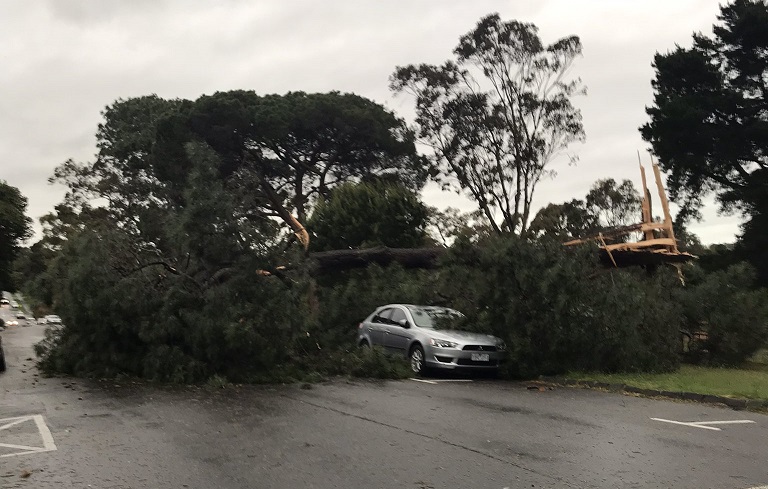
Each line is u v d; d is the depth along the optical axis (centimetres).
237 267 1427
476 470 662
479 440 797
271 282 1432
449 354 1430
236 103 3425
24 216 4809
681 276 2002
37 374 1562
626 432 848
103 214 2505
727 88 3675
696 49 3778
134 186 2798
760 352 2033
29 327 6281
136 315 1412
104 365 1442
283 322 1393
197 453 733
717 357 1794
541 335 1460
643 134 3803
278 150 3803
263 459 706
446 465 680
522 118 3628
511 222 3644
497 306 1516
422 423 906
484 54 3606
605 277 1582
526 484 615
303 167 3997
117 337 1442
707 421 929
